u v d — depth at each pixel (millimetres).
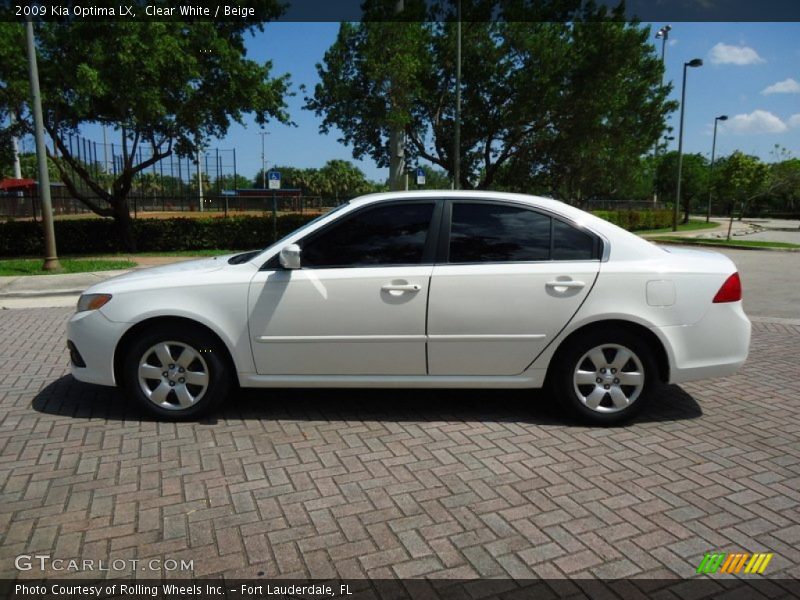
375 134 22500
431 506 3303
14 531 3035
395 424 4492
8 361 6293
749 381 5668
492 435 4289
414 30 19578
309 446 4090
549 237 4387
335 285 4297
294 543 2953
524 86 20891
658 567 2773
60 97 15102
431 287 4273
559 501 3357
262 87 18203
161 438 4215
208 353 4410
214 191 32438
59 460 3850
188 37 16750
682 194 45000
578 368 4371
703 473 3709
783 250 21625
